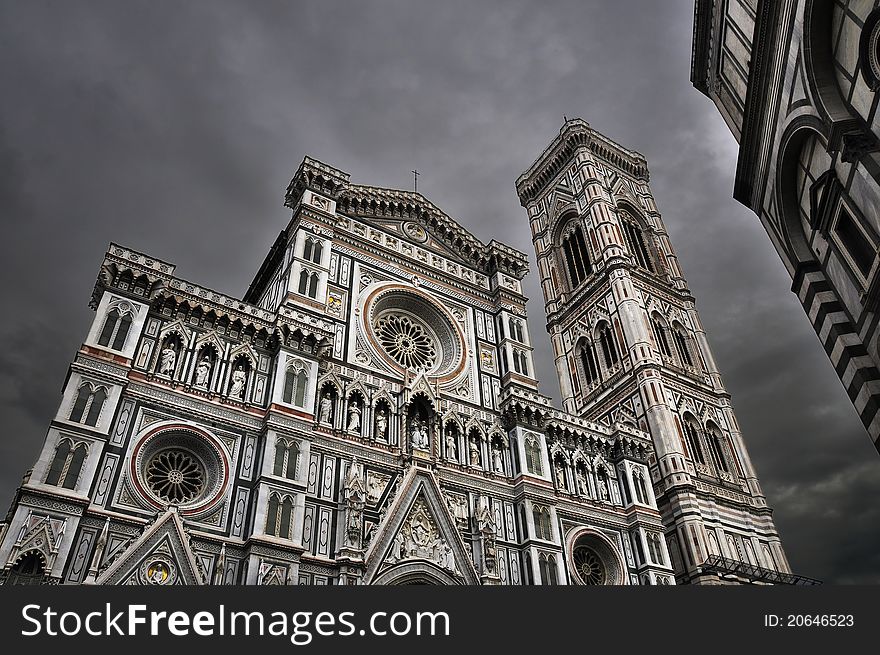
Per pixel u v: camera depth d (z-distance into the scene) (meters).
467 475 46.03
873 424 30.45
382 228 58.97
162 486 35.12
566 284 90.88
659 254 89.75
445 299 58.00
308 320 46.38
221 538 33.94
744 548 60.47
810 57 29.47
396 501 40.16
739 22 37.91
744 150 39.00
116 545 31.16
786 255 37.22
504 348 56.88
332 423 42.69
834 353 32.75
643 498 52.81
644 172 103.00
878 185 26.28
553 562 44.28
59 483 30.83
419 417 47.72
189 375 38.94
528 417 51.88
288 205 57.38
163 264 42.34
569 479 50.59
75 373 34.66
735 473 67.31
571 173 99.38
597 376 77.81
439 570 39.44
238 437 38.28
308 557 35.25
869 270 29.20
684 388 71.81
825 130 29.05
